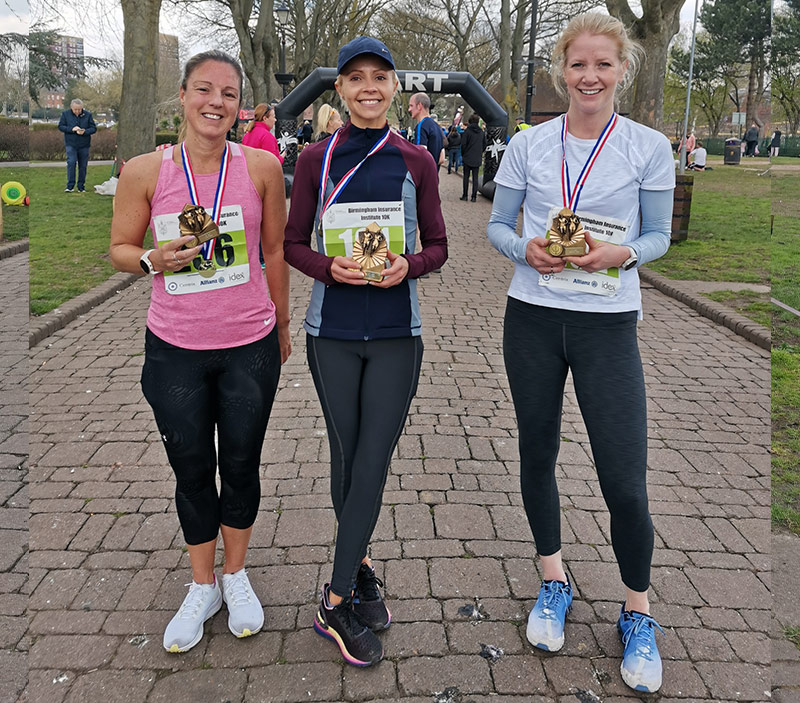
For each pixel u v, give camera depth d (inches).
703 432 171.8
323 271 88.5
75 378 200.1
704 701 88.4
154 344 90.8
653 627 93.9
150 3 548.1
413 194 91.0
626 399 88.9
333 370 91.7
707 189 791.7
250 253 91.1
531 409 94.5
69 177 596.1
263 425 95.5
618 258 85.1
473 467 148.9
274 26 1037.8
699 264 378.6
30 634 98.1
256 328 92.5
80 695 87.9
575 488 141.8
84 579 110.5
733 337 254.8
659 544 122.7
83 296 280.7
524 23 1268.5
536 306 91.3
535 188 90.0
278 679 90.8
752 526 129.3
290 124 627.2
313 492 137.0
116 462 149.5
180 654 94.9
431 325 260.7
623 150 86.0
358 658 92.3
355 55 84.6
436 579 111.0
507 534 124.0
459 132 1133.1
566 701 88.0
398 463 149.8
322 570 113.1
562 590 100.6
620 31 83.4
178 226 87.8
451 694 88.6
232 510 98.5
